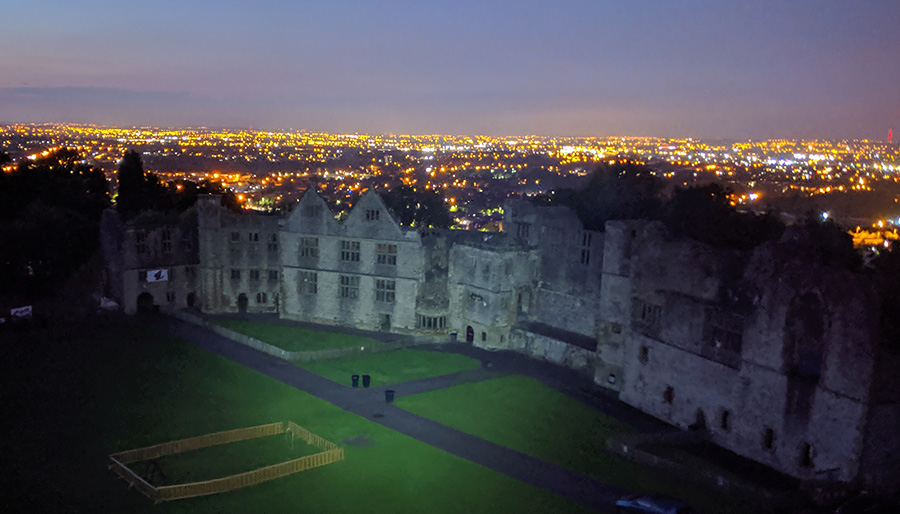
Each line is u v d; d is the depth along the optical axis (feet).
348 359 238.68
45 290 287.69
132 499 133.69
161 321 275.18
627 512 134.72
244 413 183.52
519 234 272.31
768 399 163.22
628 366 207.82
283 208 418.31
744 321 169.17
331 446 160.86
